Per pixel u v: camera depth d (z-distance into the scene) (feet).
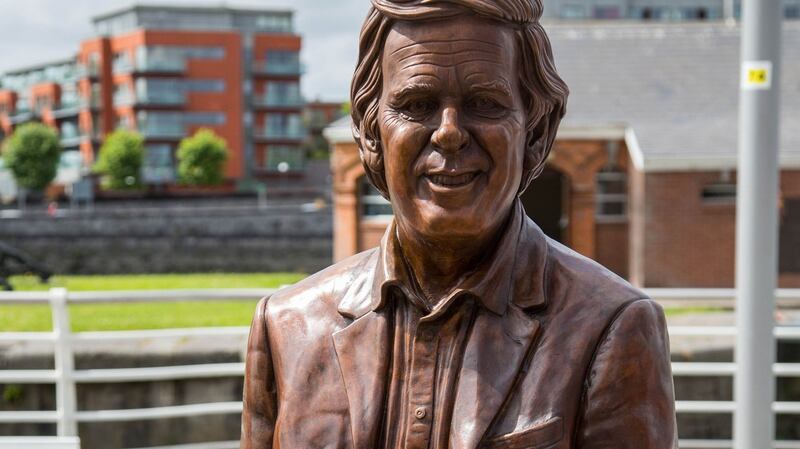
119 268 106.93
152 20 199.82
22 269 61.67
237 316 30.37
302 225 122.62
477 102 4.12
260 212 122.01
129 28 203.62
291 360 4.68
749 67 13.44
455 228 4.09
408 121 4.15
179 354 23.89
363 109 4.55
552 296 4.46
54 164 170.40
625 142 53.16
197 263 107.86
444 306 4.34
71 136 182.80
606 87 56.75
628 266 54.34
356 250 55.11
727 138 50.78
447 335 4.38
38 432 24.16
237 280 58.44
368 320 4.56
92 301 14.96
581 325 4.34
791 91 56.29
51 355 24.39
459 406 4.22
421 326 4.40
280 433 4.55
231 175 171.53
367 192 55.77
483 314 4.38
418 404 4.30
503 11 4.09
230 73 169.17
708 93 56.13
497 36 4.12
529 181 4.57
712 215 48.78
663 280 48.98
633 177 51.62
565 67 58.59
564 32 61.67
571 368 4.25
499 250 4.42
